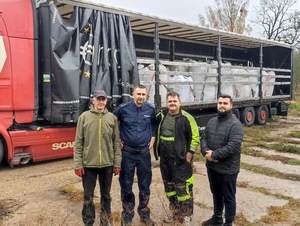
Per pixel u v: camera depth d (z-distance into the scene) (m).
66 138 7.16
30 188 5.56
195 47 13.54
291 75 15.34
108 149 3.92
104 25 7.33
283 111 16.03
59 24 6.65
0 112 6.36
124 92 7.58
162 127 4.21
